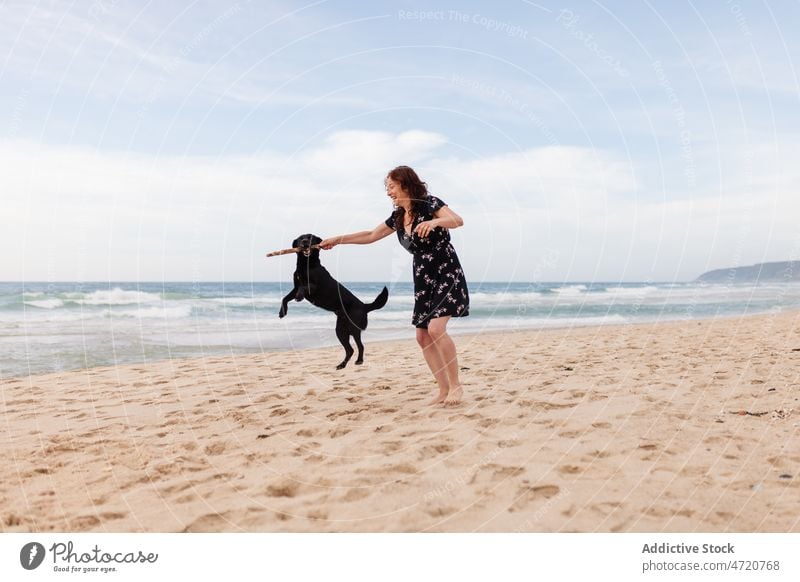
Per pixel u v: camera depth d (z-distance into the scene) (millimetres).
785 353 7324
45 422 4613
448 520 2717
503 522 2688
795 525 2590
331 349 9562
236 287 35375
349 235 4922
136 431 4297
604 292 32250
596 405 4629
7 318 13531
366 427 4164
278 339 11148
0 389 5992
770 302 22094
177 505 2967
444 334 4664
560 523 2668
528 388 5441
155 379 6539
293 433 4113
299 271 5000
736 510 2730
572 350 8570
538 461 3346
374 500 2926
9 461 3650
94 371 7141
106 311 15461
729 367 6332
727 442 3637
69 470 3486
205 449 3818
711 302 22328
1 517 2877
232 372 7020
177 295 19391
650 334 10852
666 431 3885
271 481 3188
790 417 4176
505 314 17641
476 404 4758
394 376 6574
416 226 4566
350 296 5266
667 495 2893
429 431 3984
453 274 4656
